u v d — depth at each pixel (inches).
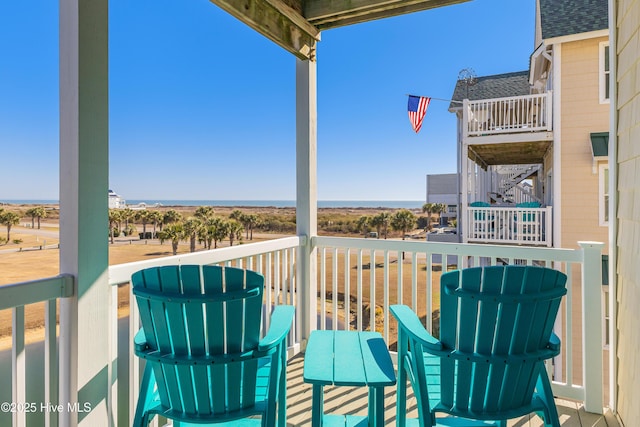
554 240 273.1
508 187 442.0
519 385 55.1
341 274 597.9
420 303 436.8
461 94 435.5
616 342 87.7
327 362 63.8
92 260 63.5
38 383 74.9
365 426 78.1
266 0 103.7
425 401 55.9
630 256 78.0
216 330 53.4
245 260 106.2
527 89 406.3
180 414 56.2
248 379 56.6
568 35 264.2
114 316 70.6
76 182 61.6
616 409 87.0
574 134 268.4
